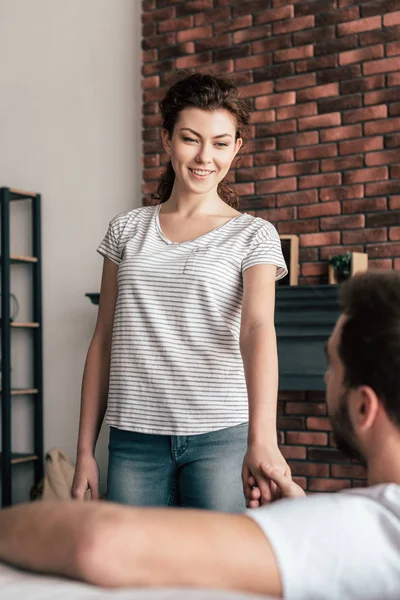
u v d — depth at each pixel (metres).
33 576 0.67
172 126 1.84
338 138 4.16
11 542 0.70
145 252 1.80
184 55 4.56
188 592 0.60
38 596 0.61
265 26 4.35
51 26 5.01
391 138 4.04
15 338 5.08
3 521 0.73
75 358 4.87
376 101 4.07
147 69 4.66
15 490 5.05
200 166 1.81
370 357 0.82
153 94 4.64
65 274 4.92
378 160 4.07
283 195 4.29
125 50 4.77
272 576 0.69
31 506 0.73
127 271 1.79
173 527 0.68
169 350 1.72
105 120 4.82
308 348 4.01
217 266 1.74
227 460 1.71
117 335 1.79
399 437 0.82
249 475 1.52
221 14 4.46
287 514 0.73
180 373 1.72
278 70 4.32
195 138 1.80
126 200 4.74
